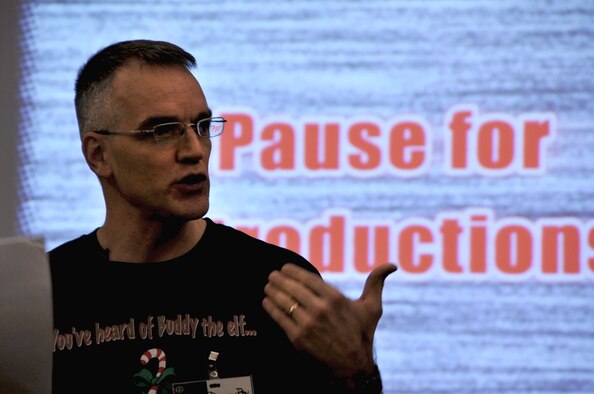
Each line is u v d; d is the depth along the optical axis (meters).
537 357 7.53
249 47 7.75
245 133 7.74
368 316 3.20
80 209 7.68
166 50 3.73
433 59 7.67
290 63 7.73
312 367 3.54
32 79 7.70
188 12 7.76
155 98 3.61
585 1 7.59
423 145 7.66
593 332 7.52
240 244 3.85
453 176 7.64
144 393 3.56
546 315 7.54
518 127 7.62
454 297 7.59
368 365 3.27
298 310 3.14
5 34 7.69
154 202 3.63
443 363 7.56
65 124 7.71
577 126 7.59
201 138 3.67
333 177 7.70
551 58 7.61
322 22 7.73
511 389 7.53
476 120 7.64
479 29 7.64
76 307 3.71
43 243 2.99
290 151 7.73
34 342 2.87
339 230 7.67
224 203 7.71
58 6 7.75
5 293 2.88
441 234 7.63
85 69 3.84
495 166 7.62
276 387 3.62
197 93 3.68
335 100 7.71
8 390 2.85
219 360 3.60
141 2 7.77
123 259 3.79
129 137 3.63
